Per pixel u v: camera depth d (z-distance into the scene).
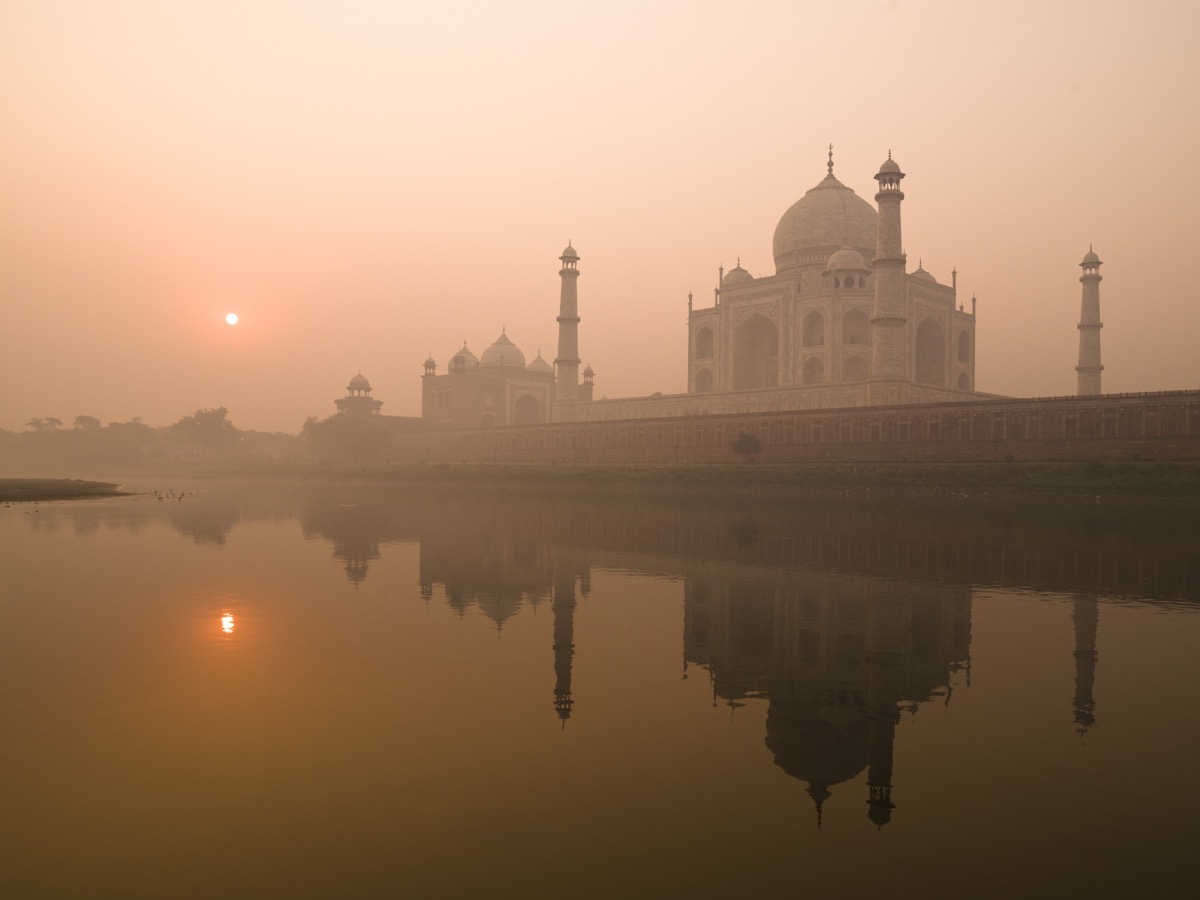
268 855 6.88
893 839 7.17
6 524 34.62
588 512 42.38
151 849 6.97
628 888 6.36
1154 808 7.77
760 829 7.36
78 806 7.77
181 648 13.52
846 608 17.06
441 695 11.15
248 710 10.46
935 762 8.91
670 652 13.48
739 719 10.26
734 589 19.17
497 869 6.66
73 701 10.78
